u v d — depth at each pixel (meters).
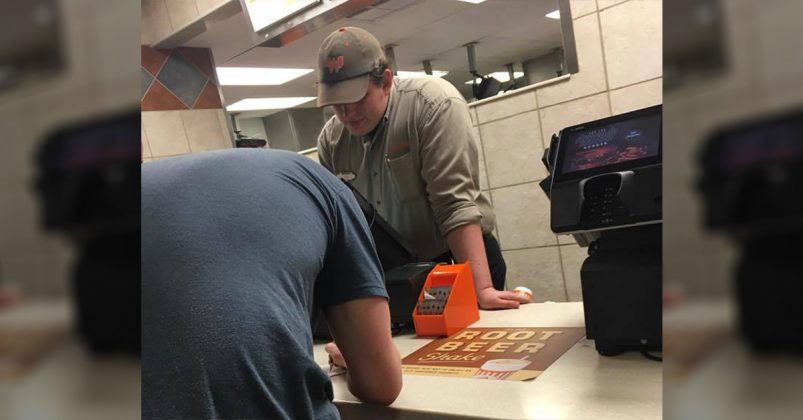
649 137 0.82
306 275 0.74
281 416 0.65
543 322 1.09
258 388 0.63
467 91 5.16
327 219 0.80
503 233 2.52
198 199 0.70
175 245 0.66
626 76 2.02
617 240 0.84
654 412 0.63
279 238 0.71
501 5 3.31
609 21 2.02
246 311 0.64
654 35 1.93
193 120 3.11
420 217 1.75
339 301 0.83
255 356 0.64
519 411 0.69
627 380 0.73
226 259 0.67
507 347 0.97
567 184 0.88
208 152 0.80
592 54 2.08
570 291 2.39
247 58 3.63
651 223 0.78
